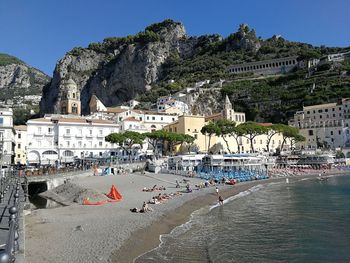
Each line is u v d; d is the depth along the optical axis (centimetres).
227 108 14738
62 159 10456
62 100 17150
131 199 4612
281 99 17700
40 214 3456
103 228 2848
